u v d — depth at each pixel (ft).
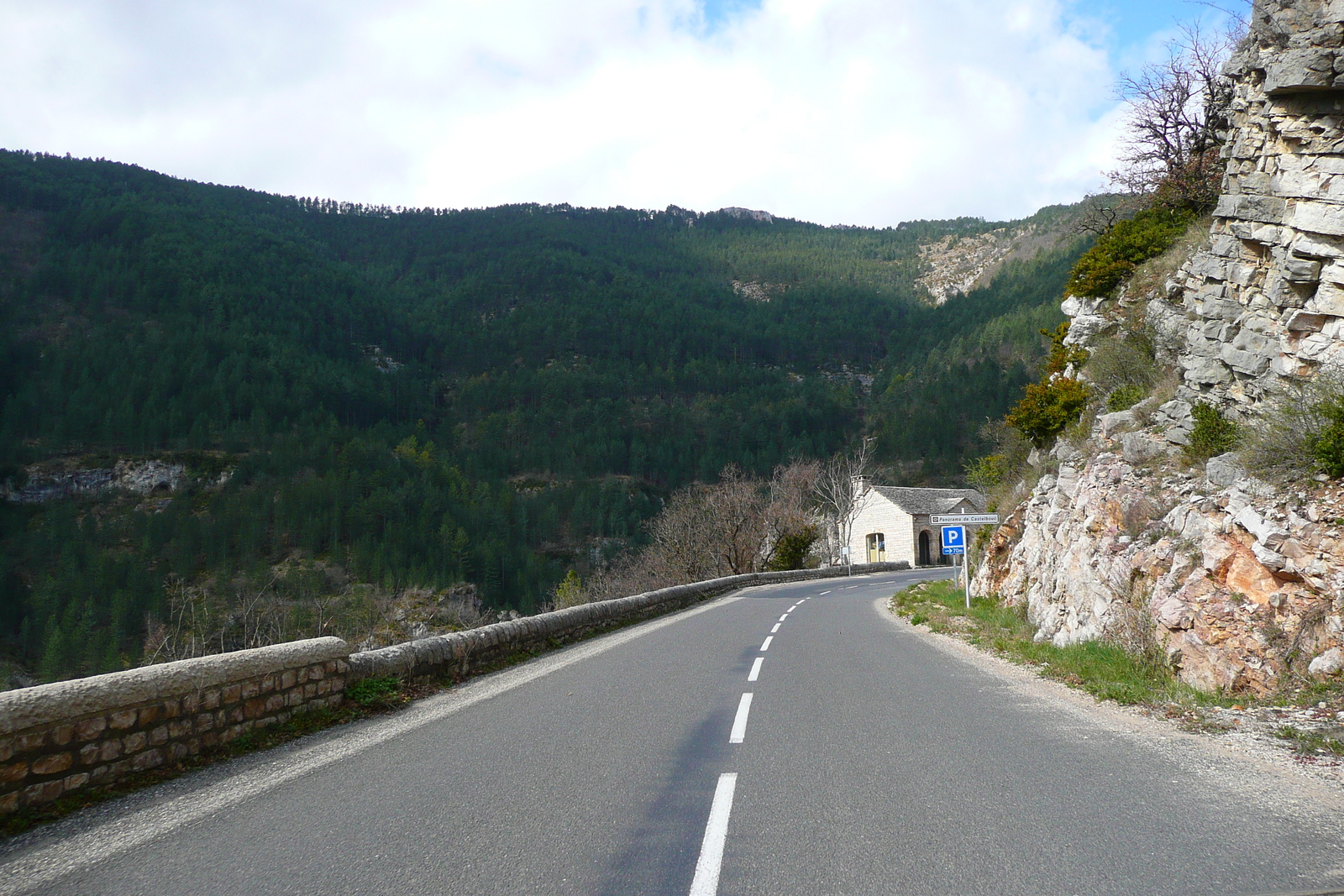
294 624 165.78
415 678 30.76
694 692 29.84
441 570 256.52
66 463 326.65
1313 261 35.09
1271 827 13.91
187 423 365.81
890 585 119.75
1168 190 66.44
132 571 228.02
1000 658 38.55
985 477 83.10
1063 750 19.93
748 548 151.74
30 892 12.22
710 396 469.57
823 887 11.71
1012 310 494.18
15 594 224.53
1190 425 39.60
